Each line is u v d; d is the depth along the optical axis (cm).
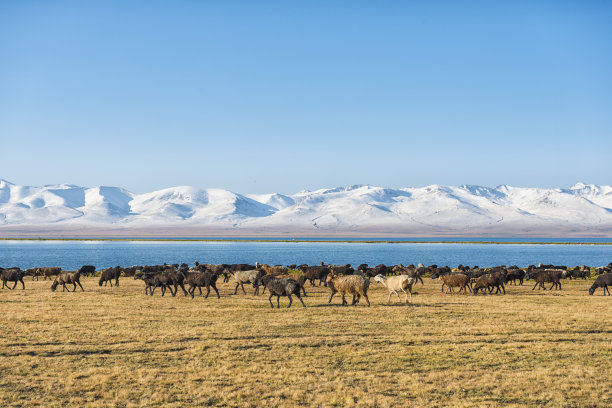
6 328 2172
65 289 4084
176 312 2656
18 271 4212
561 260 14450
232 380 1502
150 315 2555
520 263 12644
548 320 2414
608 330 2180
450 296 3634
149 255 17125
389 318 2469
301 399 1355
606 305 3025
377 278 3334
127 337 2006
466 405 1304
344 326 2258
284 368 1605
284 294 2905
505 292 4038
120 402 1332
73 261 12912
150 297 3453
